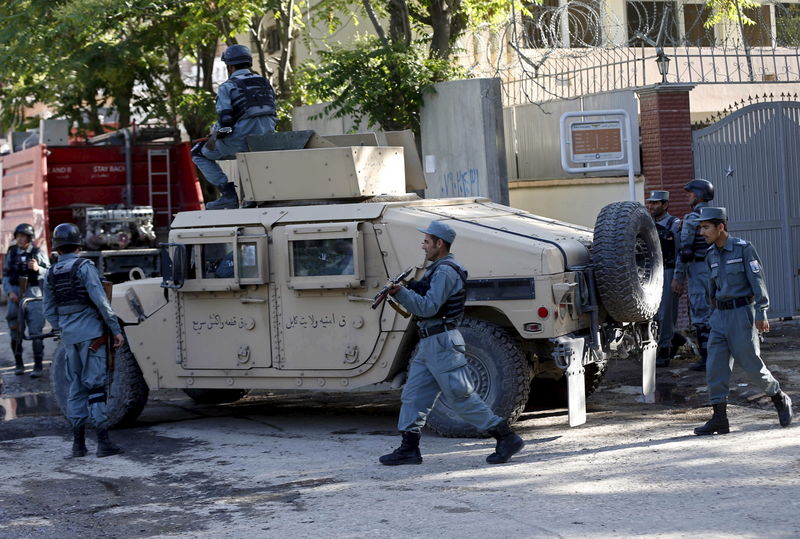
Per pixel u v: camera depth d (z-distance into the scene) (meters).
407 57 20.23
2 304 28.53
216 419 13.78
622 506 8.30
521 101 21.47
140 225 21.94
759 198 18.61
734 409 12.40
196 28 24.80
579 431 11.62
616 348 12.62
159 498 9.59
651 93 17.59
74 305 11.53
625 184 18.14
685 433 11.15
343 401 14.77
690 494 8.54
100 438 11.62
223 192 13.98
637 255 12.41
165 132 24.23
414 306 9.77
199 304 12.81
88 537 8.44
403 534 7.89
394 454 10.38
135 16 25.73
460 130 19.64
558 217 19.47
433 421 11.59
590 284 11.75
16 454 11.91
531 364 12.12
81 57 25.86
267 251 12.39
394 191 13.19
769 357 15.77
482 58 25.02
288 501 9.17
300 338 12.31
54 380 13.69
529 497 8.77
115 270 21.59
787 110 18.83
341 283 11.90
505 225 12.23
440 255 10.09
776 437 10.60
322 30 32.88
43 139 23.17
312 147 12.86
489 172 19.14
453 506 8.62
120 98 27.91
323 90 20.94
